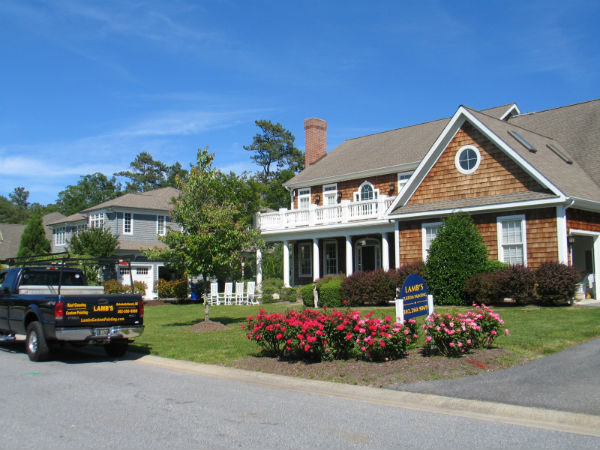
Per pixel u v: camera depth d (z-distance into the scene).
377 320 9.39
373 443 5.56
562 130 23.39
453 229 17.92
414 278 10.36
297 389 8.38
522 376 8.08
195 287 29.91
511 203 17.61
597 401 6.69
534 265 17.31
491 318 9.77
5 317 12.90
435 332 9.36
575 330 11.48
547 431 5.89
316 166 31.92
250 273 34.28
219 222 15.62
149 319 20.00
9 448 5.55
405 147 27.91
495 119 20.33
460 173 19.70
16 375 9.86
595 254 18.69
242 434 5.96
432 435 5.79
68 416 6.80
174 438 5.84
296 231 27.03
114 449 5.49
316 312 10.41
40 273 13.48
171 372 10.12
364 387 8.16
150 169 87.31
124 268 33.53
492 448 5.34
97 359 11.92
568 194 16.64
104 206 35.56
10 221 96.31
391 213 21.31
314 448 5.44
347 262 25.11
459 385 7.79
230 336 14.07
